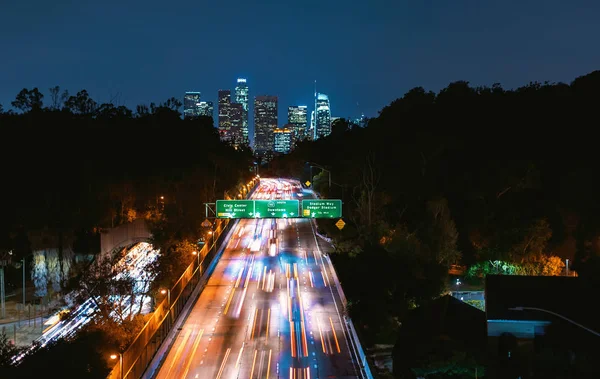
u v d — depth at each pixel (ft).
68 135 232.32
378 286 143.54
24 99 255.09
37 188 206.08
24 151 209.87
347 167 346.74
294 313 152.05
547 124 260.42
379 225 227.81
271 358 118.62
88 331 126.31
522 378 90.89
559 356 94.02
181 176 305.94
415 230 207.92
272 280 191.62
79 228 219.61
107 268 150.61
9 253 201.36
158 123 329.52
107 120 298.97
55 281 191.62
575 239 215.31
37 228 202.90
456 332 111.14
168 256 181.68
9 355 106.73
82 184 226.38
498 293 108.78
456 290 185.06
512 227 206.39
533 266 195.62
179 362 116.88
